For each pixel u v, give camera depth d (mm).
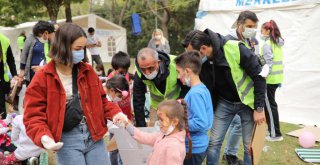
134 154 3219
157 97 3762
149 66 3365
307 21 6973
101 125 2775
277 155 5277
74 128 2666
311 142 5590
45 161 4289
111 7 36469
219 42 3566
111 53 23891
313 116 7016
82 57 2609
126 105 4113
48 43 5676
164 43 8094
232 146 4738
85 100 2674
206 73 3730
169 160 2771
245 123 3883
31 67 5629
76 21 22156
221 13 8203
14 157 4145
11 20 18688
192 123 3064
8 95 5746
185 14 28219
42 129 2473
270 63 5613
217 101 3891
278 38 5832
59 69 2646
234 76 3604
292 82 7277
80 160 2654
